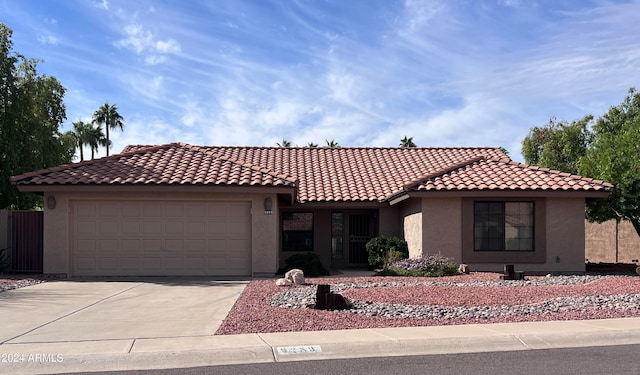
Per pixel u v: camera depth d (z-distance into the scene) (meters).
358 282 15.05
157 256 17.53
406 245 20.52
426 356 7.95
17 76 27.08
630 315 10.43
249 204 17.75
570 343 8.76
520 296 12.37
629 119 28.42
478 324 9.70
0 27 26.05
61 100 30.58
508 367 7.30
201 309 11.36
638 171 19.78
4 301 12.41
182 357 7.72
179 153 19.80
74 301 12.42
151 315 10.66
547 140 33.31
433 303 11.52
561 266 18.84
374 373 7.04
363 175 24.25
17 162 26.02
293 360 7.76
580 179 19.06
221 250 17.67
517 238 18.95
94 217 17.48
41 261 18.31
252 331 9.15
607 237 25.92
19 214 18.41
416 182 18.77
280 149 27.58
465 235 18.69
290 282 14.59
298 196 21.61
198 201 17.66
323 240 23.00
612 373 6.97
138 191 17.17
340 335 8.82
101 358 7.62
